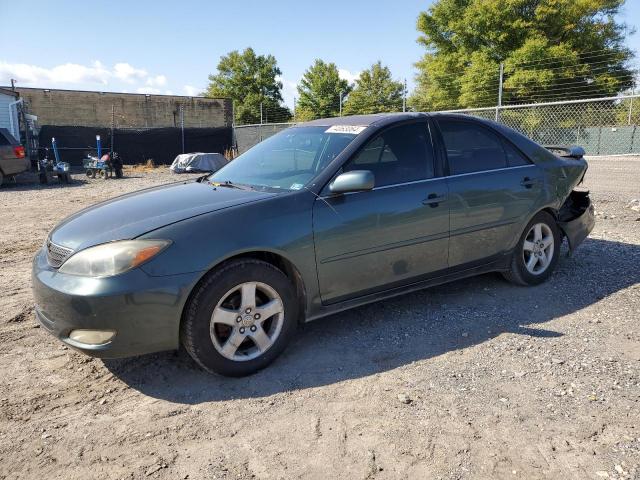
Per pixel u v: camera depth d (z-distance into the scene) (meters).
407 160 3.91
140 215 3.25
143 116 34.47
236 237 3.09
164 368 3.37
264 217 3.23
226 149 29.06
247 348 3.31
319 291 3.46
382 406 2.86
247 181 3.94
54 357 3.55
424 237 3.87
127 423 2.77
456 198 4.02
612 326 3.84
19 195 13.47
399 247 3.75
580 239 5.07
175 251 2.95
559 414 2.73
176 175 20.36
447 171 4.06
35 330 4.02
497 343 3.60
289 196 3.37
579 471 2.30
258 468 2.38
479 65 32.00
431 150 4.05
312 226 3.35
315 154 3.84
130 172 22.53
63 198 12.73
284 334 3.34
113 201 3.81
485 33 33.19
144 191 4.08
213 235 3.04
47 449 2.55
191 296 3.01
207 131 28.47
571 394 2.92
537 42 30.09
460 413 2.76
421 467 2.36
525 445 2.49
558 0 31.22
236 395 3.02
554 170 4.71
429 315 4.14
